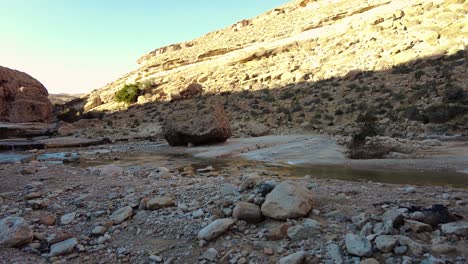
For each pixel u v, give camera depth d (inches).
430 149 649.6
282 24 2886.3
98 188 331.0
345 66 1541.6
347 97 1278.3
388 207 226.2
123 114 1898.4
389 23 1749.5
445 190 298.4
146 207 258.1
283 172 491.2
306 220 206.5
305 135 972.6
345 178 422.9
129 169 539.8
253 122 1291.8
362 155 606.5
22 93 1849.2
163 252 191.5
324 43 1935.3
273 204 216.1
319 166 546.9
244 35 3011.8
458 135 808.9
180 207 252.1
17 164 542.0
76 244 205.8
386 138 737.0
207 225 211.9
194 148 878.4
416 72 1233.4
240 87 1760.6
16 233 205.2
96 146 1128.8
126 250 197.2
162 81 2251.5
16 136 1552.7
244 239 195.3
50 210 274.5
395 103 1120.2
